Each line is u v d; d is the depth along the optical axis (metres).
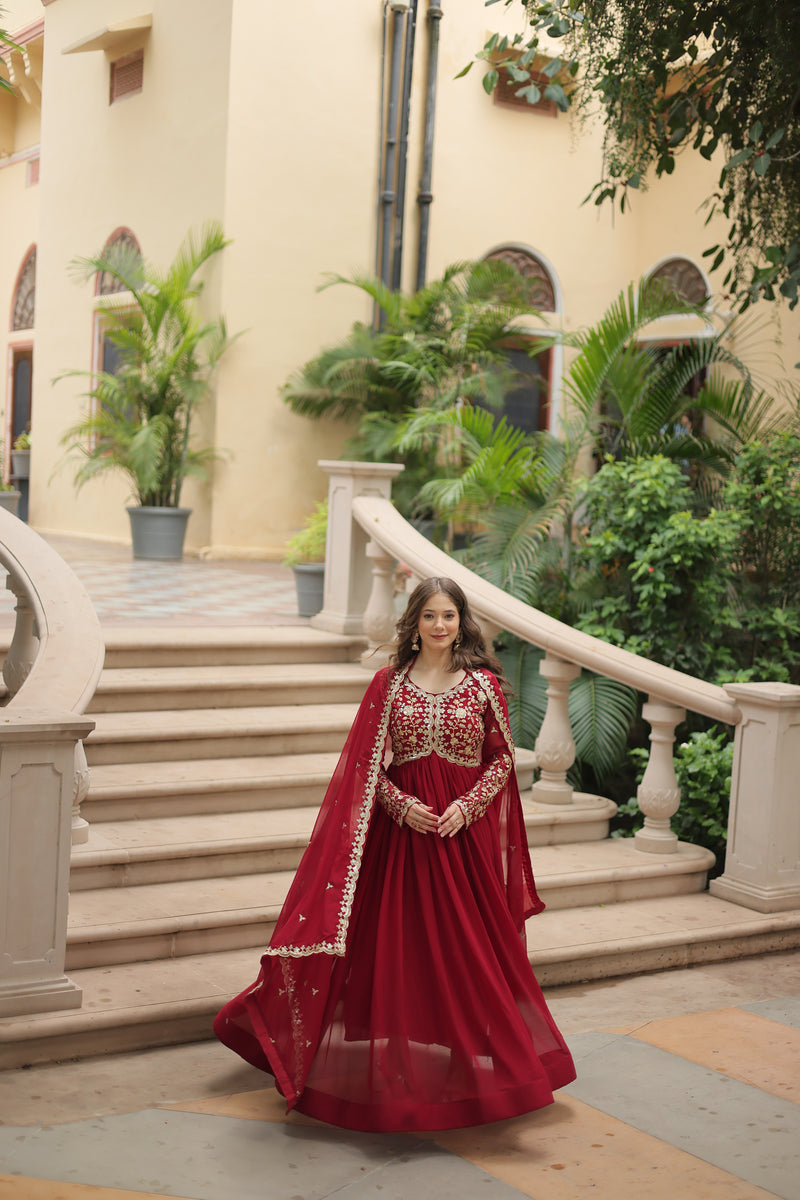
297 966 3.52
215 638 6.90
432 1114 3.40
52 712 3.94
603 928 5.10
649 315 9.30
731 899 5.60
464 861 3.71
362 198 12.84
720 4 6.43
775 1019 4.52
